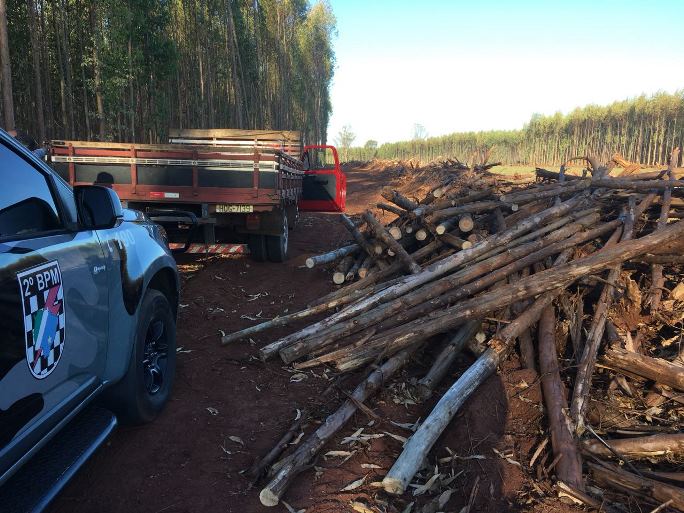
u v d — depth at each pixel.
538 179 10.71
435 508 2.85
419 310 4.92
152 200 6.98
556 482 3.08
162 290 4.01
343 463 3.21
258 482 3.02
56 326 2.29
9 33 18.41
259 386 4.18
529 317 4.52
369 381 3.92
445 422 3.36
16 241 2.10
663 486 2.90
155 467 3.07
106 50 18.81
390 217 13.24
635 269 5.95
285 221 8.39
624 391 4.07
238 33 34.72
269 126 42.94
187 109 30.06
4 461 1.90
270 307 6.20
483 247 5.96
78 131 22.02
